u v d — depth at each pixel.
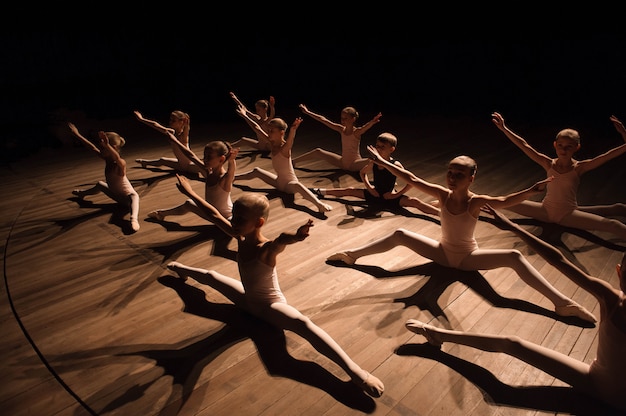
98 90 10.20
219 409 2.06
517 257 2.84
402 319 2.71
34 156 6.98
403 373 2.28
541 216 4.05
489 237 3.83
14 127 8.01
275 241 2.35
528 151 4.03
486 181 5.32
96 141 7.59
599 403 2.04
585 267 3.32
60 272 3.35
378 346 2.48
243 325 2.67
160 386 2.21
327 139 7.61
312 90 11.48
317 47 12.16
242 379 2.24
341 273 3.26
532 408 2.04
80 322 2.74
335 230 4.01
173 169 6.02
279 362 2.36
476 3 10.70
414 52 11.72
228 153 3.95
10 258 3.59
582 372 2.00
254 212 2.35
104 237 3.96
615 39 9.65
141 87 10.74
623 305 1.77
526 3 10.27
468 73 11.26
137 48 10.76
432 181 5.34
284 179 4.89
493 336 2.23
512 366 2.32
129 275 3.29
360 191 4.69
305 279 3.18
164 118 9.51
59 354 2.46
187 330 2.63
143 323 2.71
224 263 3.46
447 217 3.05
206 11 11.33
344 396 2.12
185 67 11.46
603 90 9.79
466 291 2.99
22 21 9.09
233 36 11.89
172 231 4.06
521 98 10.07
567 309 2.65
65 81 9.79
